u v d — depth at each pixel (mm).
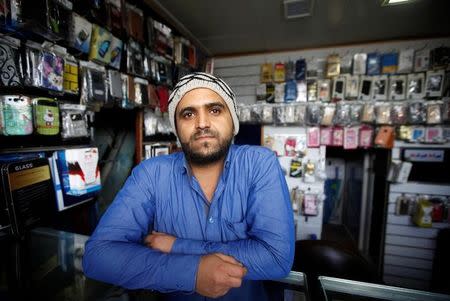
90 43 1447
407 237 2914
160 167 982
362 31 2752
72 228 1497
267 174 900
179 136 930
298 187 3184
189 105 880
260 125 3279
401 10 2281
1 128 1006
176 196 946
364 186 3625
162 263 720
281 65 3176
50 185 1199
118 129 2125
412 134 2768
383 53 2908
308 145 3078
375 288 875
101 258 747
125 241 815
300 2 2170
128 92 1771
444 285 2670
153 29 2045
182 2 2182
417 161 2809
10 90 1081
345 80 2938
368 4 2189
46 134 1183
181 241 838
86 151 1414
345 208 4473
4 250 1014
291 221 878
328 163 4586
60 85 1238
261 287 914
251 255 765
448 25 2576
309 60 3131
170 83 2367
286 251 787
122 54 1755
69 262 1053
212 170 973
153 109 2268
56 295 891
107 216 875
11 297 857
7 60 1017
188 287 704
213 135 877
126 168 2102
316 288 940
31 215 1089
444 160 2734
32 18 1058
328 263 1427
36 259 1050
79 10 1357
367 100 2895
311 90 3066
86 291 913
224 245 800
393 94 2826
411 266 2914
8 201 996
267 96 3238
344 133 2949
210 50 3363
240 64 3465
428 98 2779
